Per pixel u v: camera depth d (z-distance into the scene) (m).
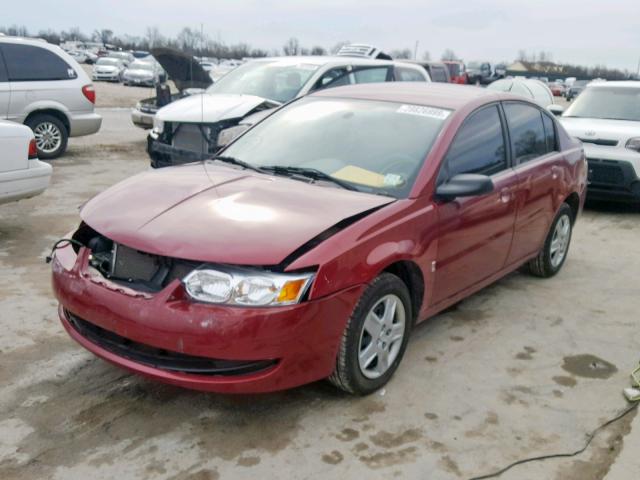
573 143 5.73
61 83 10.23
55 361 3.72
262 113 7.75
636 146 7.93
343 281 3.12
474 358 4.03
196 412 3.28
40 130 10.14
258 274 2.95
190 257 2.95
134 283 3.12
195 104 8.12
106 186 8.49
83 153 11.14
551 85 53.72
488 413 3.41
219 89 9.10
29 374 3.56
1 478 2.73
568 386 3.75
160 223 3.20
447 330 4.43
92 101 10.70
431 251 3.70
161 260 3.07
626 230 7.55
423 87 4.80
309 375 3.13
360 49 13.99
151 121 11.77
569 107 9.49
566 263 6.13
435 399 3.52
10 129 5.65
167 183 3.72
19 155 5.73
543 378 3.83
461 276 4.14
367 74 9.55
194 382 2.98
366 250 3.24
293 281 2.96
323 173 3.88
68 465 2.84
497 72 36.06
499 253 4.55
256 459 2.94
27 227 6.36
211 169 4.09
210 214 3.26
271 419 3.25
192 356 3.00
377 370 3.52
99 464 2.86
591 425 3.35
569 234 5.76
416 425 3.26
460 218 3.93
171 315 2.91
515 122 4.80
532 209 4.86
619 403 3.58
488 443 3.15
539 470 2.96
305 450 3.02
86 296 3.16
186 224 3.16
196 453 2.96
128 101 23.23
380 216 3.40
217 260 2.93
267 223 3.18
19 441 2.99
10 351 3.80
